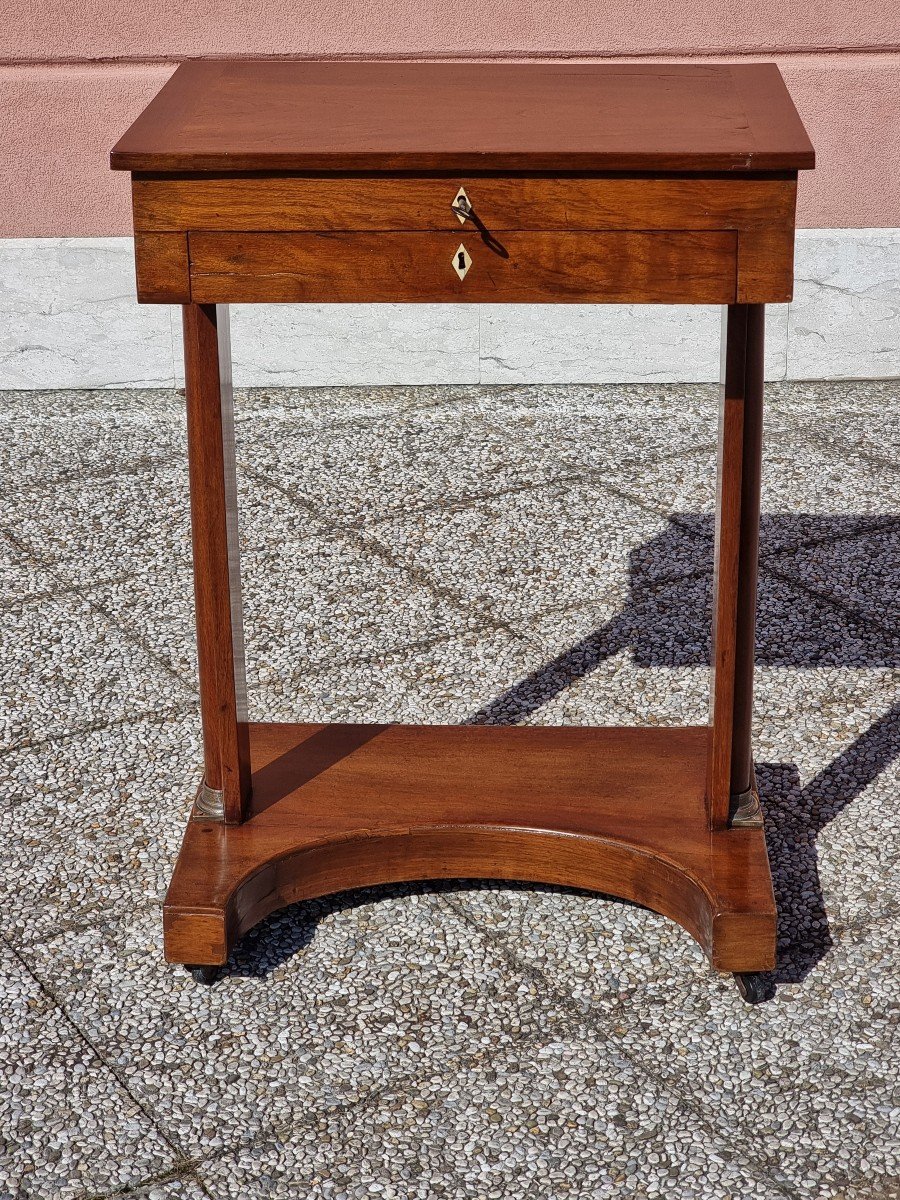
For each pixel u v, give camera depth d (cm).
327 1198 207
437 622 375
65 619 379
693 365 550
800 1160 213
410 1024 241
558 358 550
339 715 333
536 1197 207
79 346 551
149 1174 212
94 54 528
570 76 261
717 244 215
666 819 265
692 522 430
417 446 490
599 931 263
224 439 243
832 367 555
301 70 266
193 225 218
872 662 354
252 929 264
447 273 219
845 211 546
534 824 263
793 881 274
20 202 542
